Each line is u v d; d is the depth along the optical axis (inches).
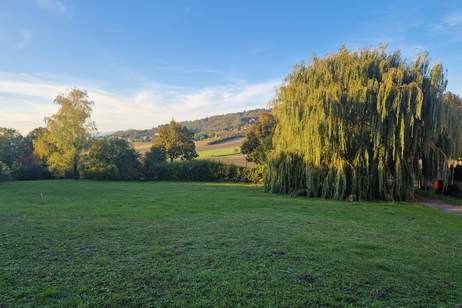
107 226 346.0
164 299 161.9
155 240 284.7
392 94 615.8
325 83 699.4
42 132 1525.6
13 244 266.1
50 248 255.0
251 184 1258.6
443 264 235.1
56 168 1419.8
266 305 156.6
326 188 690.2
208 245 267.9
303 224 378.6
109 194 764.6
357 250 261.9
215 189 954.1
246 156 1744.6
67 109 1422.2
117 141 1508.4
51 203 563.8
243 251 250.1
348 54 714.8
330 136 660.7
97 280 186.2
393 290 179.2
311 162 711.7
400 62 683.4
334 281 189.2
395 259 241.6
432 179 696.4
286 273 200.8
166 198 671.1
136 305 155.3
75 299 160.9
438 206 625.9
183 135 2137.1
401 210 554.9
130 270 203.8
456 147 664.4
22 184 1115.3
